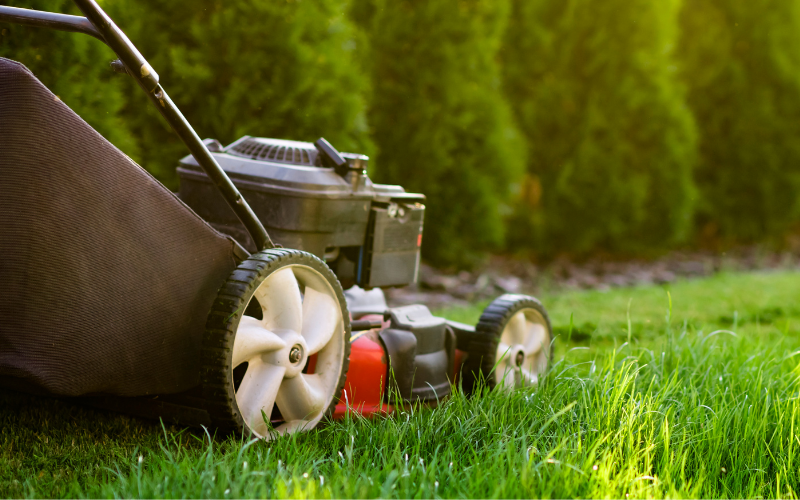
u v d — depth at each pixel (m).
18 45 2.72
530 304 2.71
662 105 5.13
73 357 2.22
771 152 6.04
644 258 5.49
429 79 4.10
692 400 2.51
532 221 5.03
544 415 2.42
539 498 2.19
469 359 2.65
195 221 2.31
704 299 3.92
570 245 5.09
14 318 2.20
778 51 5.92
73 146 2.20
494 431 2.36
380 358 2.52
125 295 2.26
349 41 3.45
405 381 2.54
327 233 2.52
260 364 2.36
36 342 2.20
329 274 2.41
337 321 2.43
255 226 2.38
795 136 6.09
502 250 5.11
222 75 3.21
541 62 4.95
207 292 2.34
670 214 5.33
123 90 3.13
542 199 5.10
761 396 2.55
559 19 4.93
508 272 4.63
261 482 2.14
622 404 2.44
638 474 2.27
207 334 2.27
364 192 2.55
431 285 4.07
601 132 5.07
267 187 2.50
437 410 2.42
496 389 2.51
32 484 2.19
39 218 2.19
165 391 2.32
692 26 6.01
